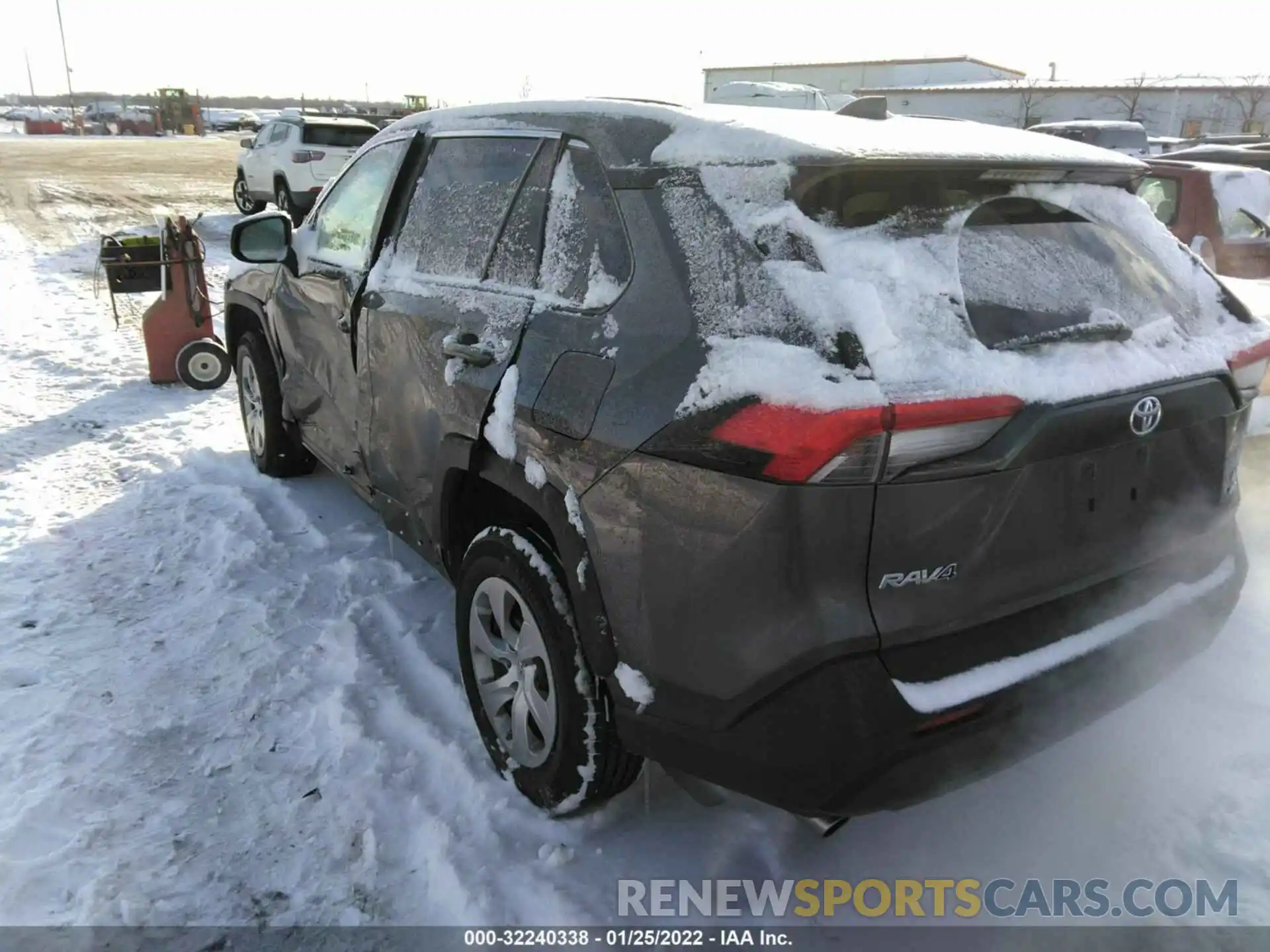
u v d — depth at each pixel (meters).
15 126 63.56
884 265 2.02
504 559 2.64
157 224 7.20
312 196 15.42
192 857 2.57
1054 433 2.01
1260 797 2.68
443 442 2.91
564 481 2.37
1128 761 2.86
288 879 2.51
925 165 2.14
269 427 5.10
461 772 2.88
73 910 2.40
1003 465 1.96
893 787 1.98
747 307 2.03
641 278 2.29
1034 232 2.35
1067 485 2.11
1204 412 2.36
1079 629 2.24
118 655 3.52
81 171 26.48
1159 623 2.36
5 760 2.92
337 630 3.67
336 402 4.00
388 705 3.22
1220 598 2.54
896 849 2.58
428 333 3.05
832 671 1.93
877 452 1.86
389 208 3.59
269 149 17.66
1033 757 2.89
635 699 2.24
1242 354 2.47
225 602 3.90
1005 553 2.06
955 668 2.03
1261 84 40.38
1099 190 2.60
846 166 2.06
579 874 2.50
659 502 2.11
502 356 2.66
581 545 2.34
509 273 2.83
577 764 2.48
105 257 7.30
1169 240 2.67
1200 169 8.02
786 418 1.87
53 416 6.43
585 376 2.34
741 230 2.10
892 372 1.89
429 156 3.46
